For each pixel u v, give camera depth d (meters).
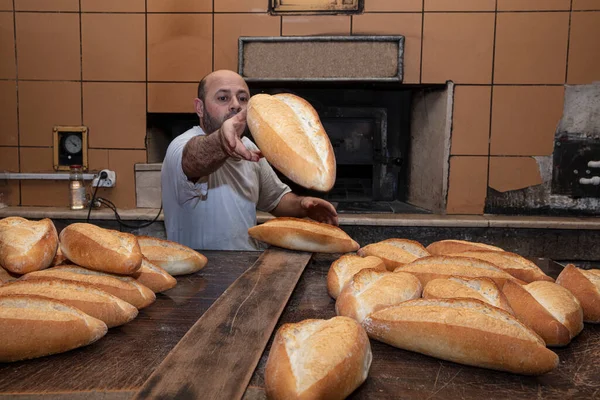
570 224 2.23
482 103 2.41
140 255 0.79
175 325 0.73
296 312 0.79
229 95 1.77
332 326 0.59
